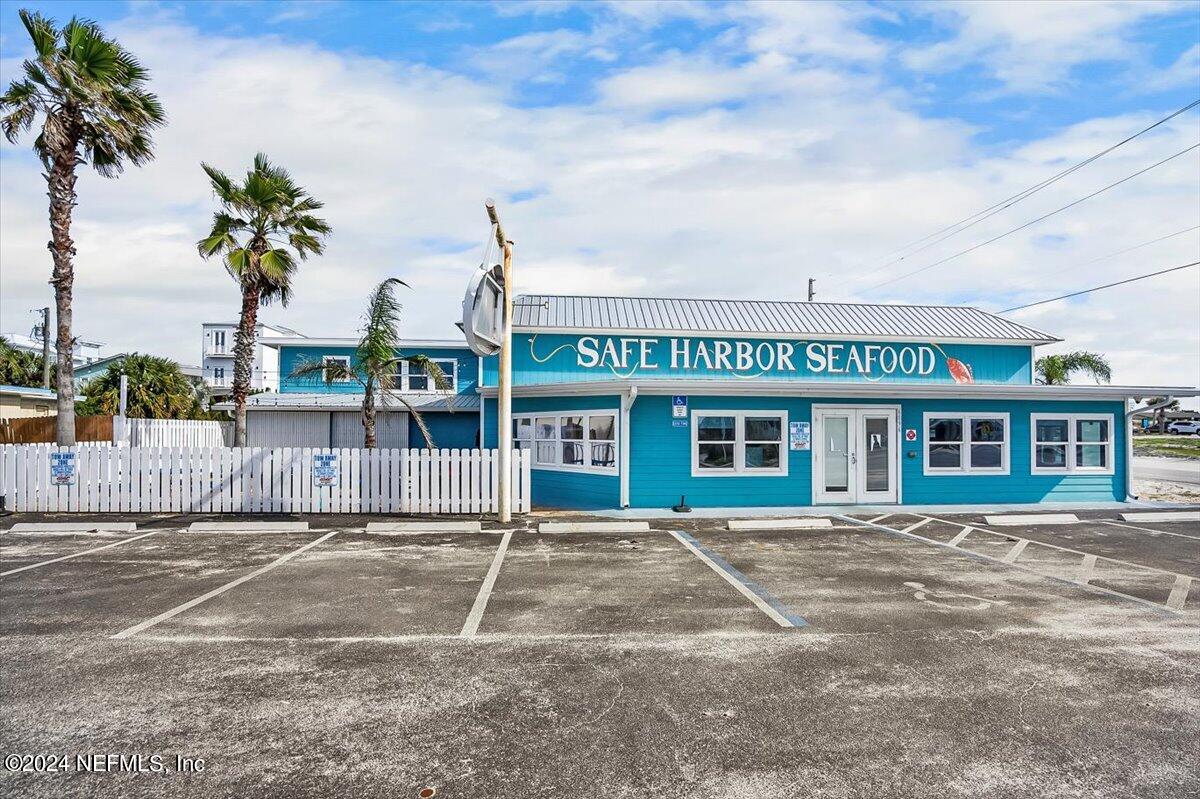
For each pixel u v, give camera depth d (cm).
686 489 1530
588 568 938
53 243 1479
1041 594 811
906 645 627
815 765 414
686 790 386
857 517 1410
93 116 1530
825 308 2144
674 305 2086
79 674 546
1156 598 795
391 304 1686
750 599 783
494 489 1409
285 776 398
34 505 1375
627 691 520
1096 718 479
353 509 1389
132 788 384
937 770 409
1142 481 2464
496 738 445
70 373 1488
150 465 1379
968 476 1628
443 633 655
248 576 880
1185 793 386
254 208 1791
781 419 1569
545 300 2044
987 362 1994
